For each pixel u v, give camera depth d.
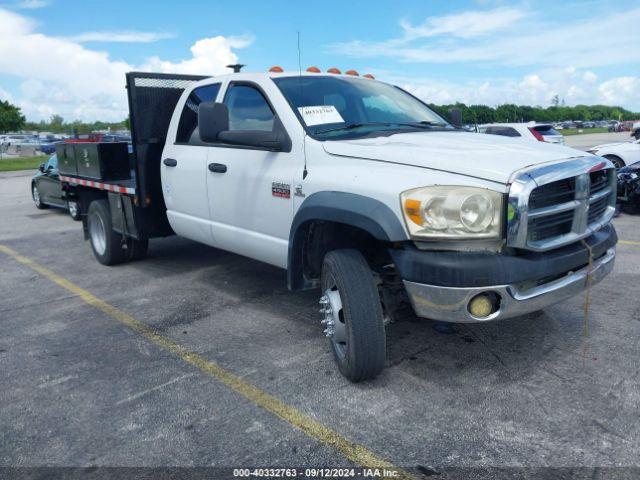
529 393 3.25
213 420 3.09
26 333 4.52
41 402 3.36
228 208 4.62
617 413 3.00
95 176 6.35
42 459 2.79
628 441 2.76
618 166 12.70
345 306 3.26
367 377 3.38
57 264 6.89
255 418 3.09
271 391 3.39
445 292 2.92
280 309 4.90
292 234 3.79
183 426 3.04
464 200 2.88
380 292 3.52
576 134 60.03
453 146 3.47
